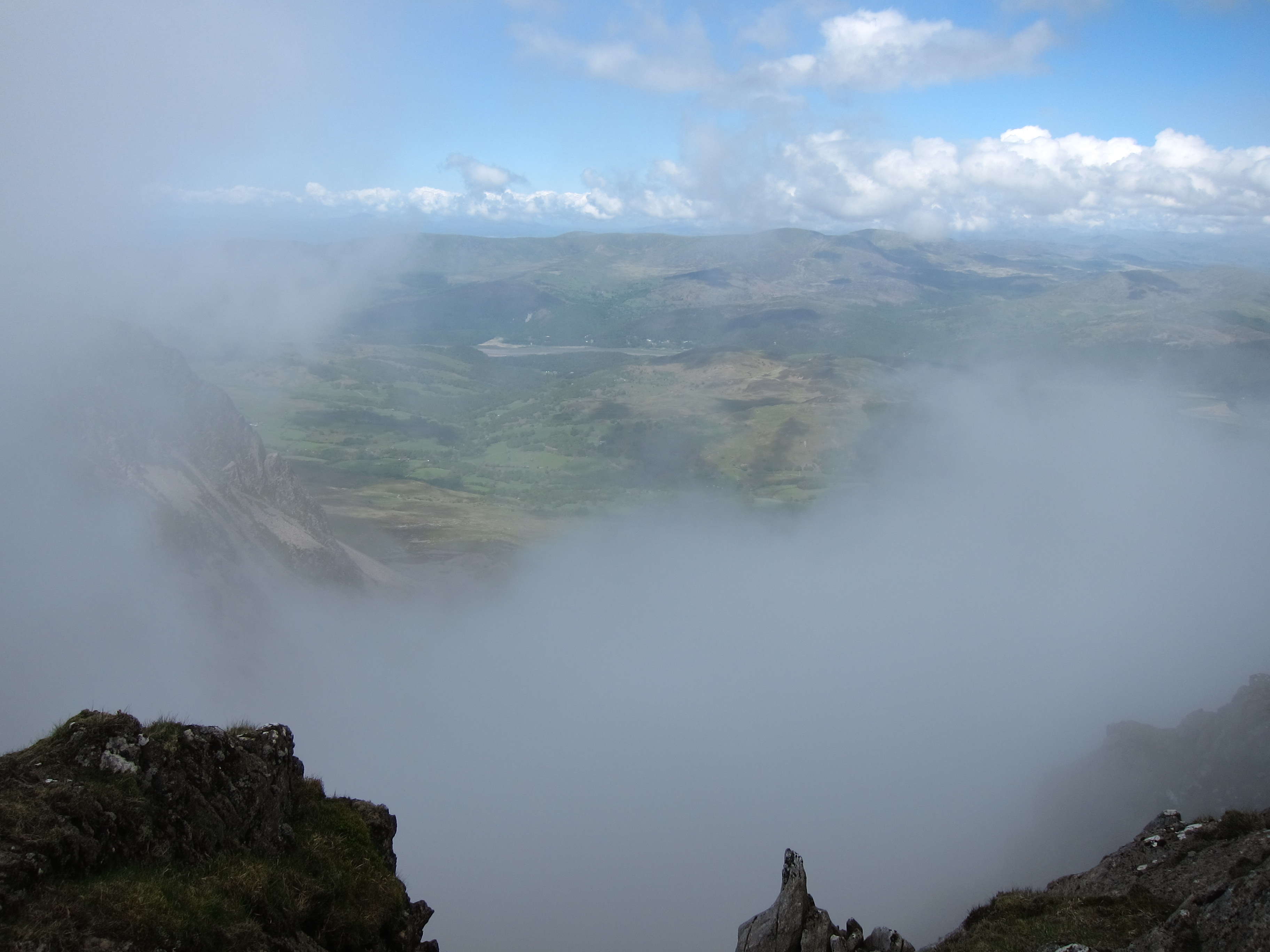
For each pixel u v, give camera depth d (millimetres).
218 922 18109
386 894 23156
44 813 17484
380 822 26172
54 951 15234
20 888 16000
